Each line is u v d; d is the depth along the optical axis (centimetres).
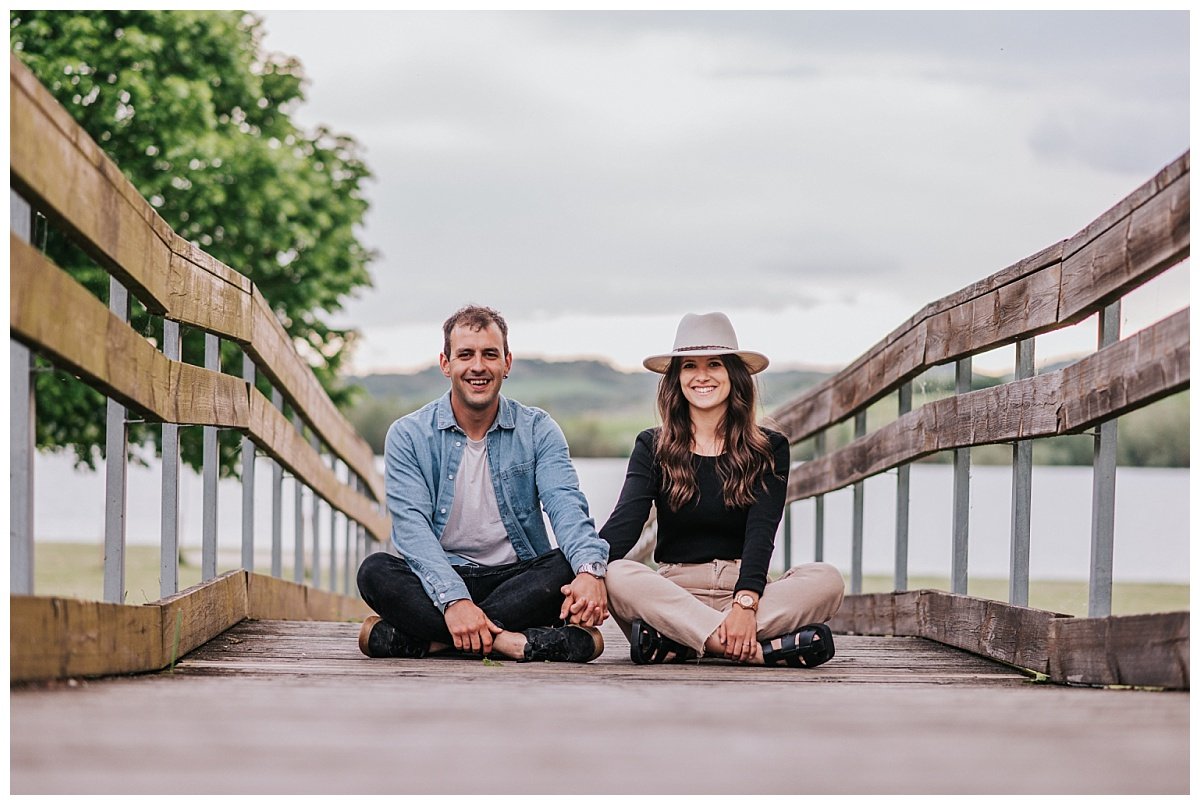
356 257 1502
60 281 267
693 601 394
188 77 1324
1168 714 245
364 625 402
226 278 426
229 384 440
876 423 1878
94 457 1324
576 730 217
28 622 254
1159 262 292
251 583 500
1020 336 381
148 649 333
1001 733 218
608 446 7306
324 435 682
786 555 712
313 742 201
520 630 408
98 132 1245
